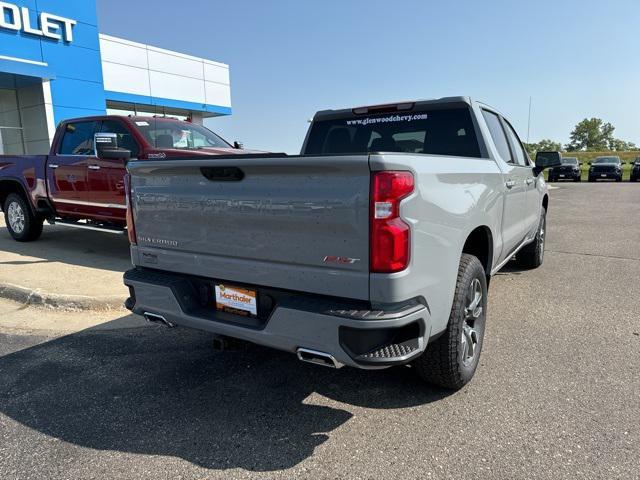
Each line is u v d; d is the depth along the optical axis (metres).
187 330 4.66
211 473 2.55
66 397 3.38
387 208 2.42
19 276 6.21
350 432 2.90
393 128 4.65
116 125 7.31
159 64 21.94
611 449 2.65
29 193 8.32
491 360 3.81
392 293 2.47
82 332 4.62
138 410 3.19
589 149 161.38
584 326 4.53
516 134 5.71
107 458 2.69
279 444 2.79
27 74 14.56
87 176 7.36
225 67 25.45
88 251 8.02
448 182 2.93
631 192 22.62
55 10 15.64
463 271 3.15
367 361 2.48
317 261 2.63
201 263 3.15
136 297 3.43
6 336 4.54
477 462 2.58
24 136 16.33
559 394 3.27
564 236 9.72
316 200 2.58
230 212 2.92
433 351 3.08
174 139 7.52
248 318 2.99
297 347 2.68
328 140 5.05
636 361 3.75
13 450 2.77
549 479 2.43
